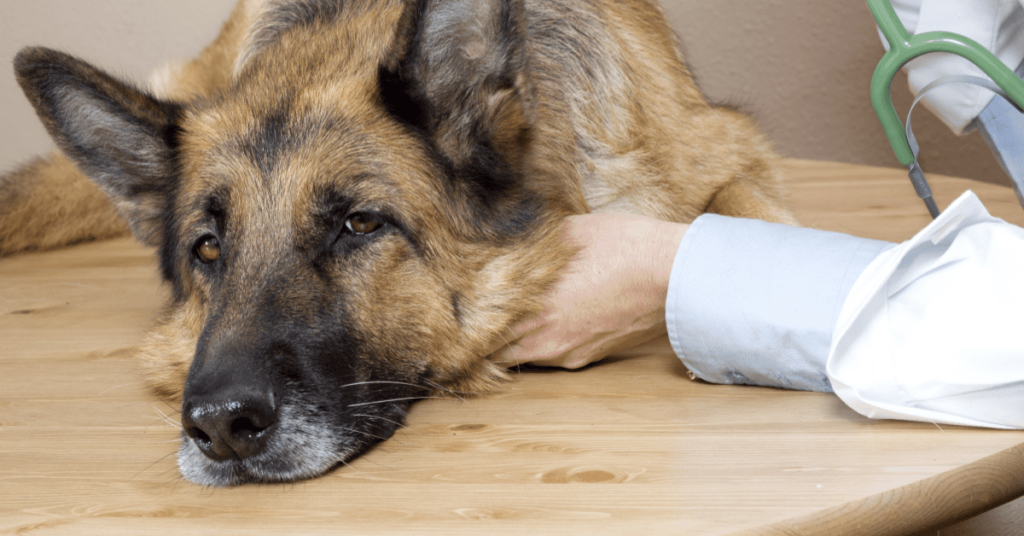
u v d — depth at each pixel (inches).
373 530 64.9
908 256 76.3
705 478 68.8
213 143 94.3
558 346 99.3
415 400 97.1
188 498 74.5
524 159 100.0
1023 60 90.5
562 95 111.0
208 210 92.2
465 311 94.7
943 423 75.1
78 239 203.5
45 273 173.0
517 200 99.6
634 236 96.6
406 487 73.1
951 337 70.7
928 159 228.2
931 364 71.4
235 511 71.1
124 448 86.3
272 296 83.0
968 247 72.4
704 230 90.0
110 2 239.1
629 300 95.7
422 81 91.6
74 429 91.9
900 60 75.6
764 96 251.3
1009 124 90.4
